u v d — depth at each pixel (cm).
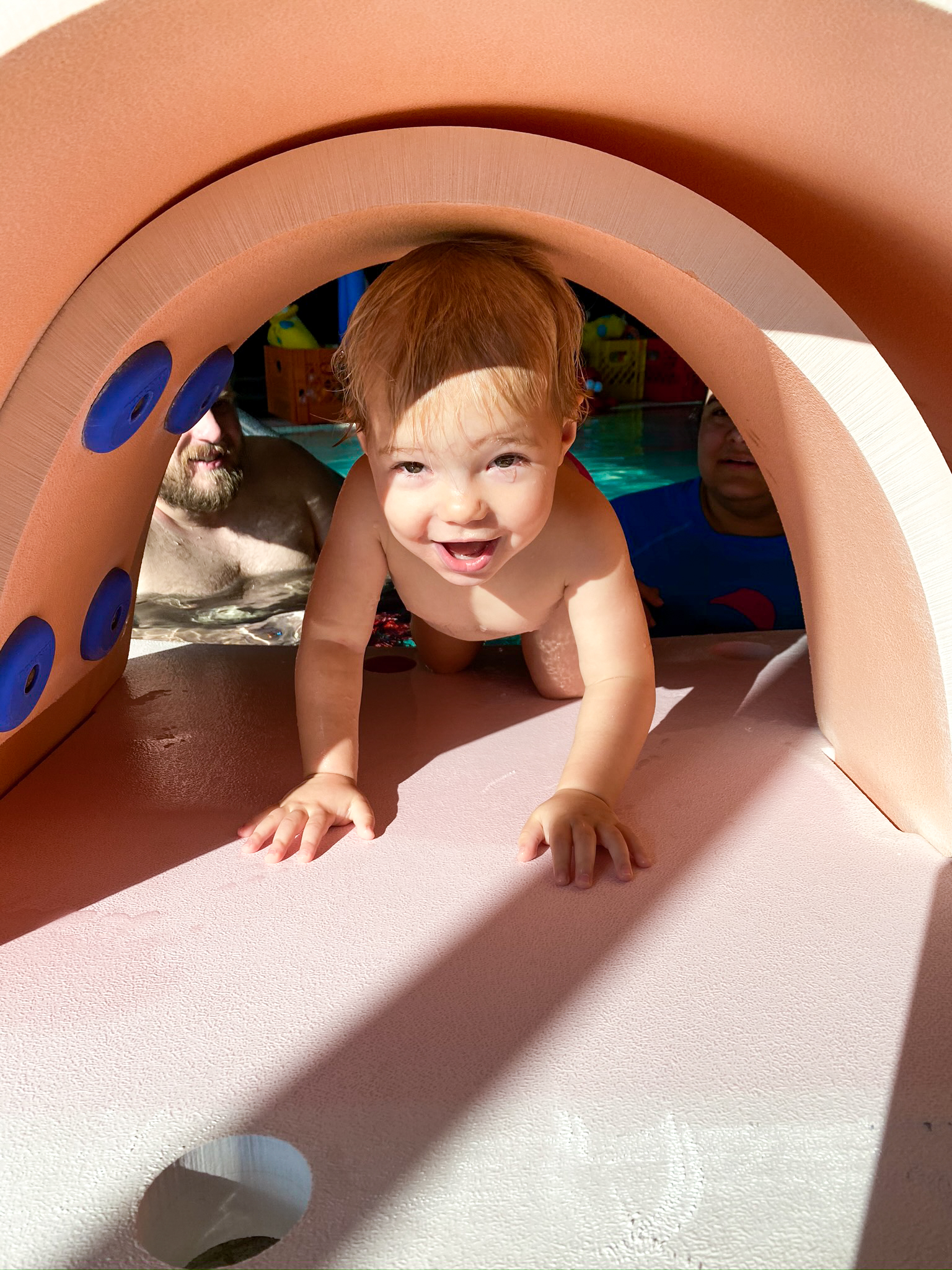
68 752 119
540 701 136
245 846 99
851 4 61
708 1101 68
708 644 159
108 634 113
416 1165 63
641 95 77
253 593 258
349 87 75
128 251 80
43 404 79
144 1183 62
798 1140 64
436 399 89
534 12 64
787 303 84
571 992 78
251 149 83
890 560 89
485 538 94
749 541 267
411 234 100
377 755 119
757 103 75
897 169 78
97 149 68
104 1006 77
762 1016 76
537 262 101
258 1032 74
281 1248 57
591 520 111
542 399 93
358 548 113
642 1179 62
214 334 101
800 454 99
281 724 127
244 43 64
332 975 80
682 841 100
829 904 89
